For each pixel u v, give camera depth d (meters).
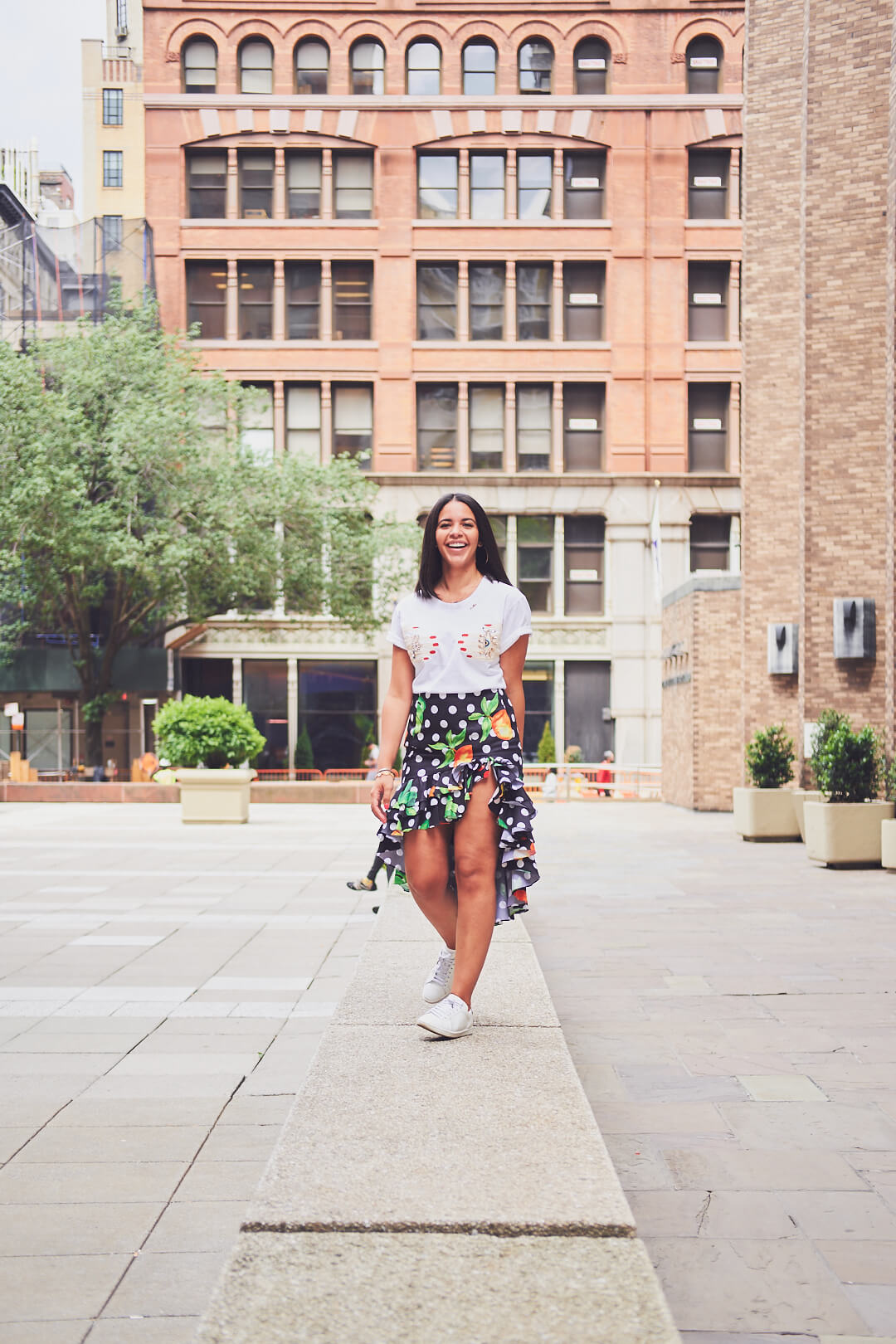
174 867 13.28
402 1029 3.88
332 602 31.55
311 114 36.25
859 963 7.30
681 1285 3.10
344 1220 2.32
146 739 35.22
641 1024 5.79
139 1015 6.09
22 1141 4.20
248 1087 4.85
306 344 36.03
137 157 57.69
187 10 36.38
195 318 36.31
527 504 35.91
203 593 30.55
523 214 36.53
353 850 15.44
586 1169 2.59
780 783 16.41
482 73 36.66
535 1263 2.18
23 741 34.88
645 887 11.16
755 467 19.88
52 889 11.25
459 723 3.80
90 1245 3.34
